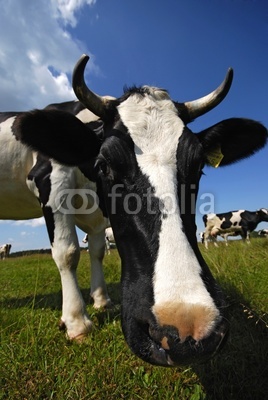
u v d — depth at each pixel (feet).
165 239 1.70
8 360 2.25
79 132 2.41
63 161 2.55
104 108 2.33
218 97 2.44
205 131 2.59
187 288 1.53
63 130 2.39
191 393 1.93
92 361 2.23
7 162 3.36
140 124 2.15
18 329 2.81
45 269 7.15
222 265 4.35
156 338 1.48
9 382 2.01
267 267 4.17
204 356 1.43
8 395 1.92
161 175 1.91
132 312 1.65
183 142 2.09
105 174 2.12
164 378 2.03
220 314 1.51
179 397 1.89
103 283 3.75
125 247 1.89
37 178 3.05
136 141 2.07
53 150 2.50
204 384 2.01
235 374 2.08
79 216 3.49
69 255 2.84
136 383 1.98
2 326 2.83
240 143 2.70
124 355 2.28
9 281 5.75
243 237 17.11
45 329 2.77
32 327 2.69
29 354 2.33
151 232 1.76
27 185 3.29
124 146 2.06
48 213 2.95
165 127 2.15
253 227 16.98
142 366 2.12
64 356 2.34
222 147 2.72
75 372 2.13
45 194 2.98
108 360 2.23
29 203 3.65
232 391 1.97
